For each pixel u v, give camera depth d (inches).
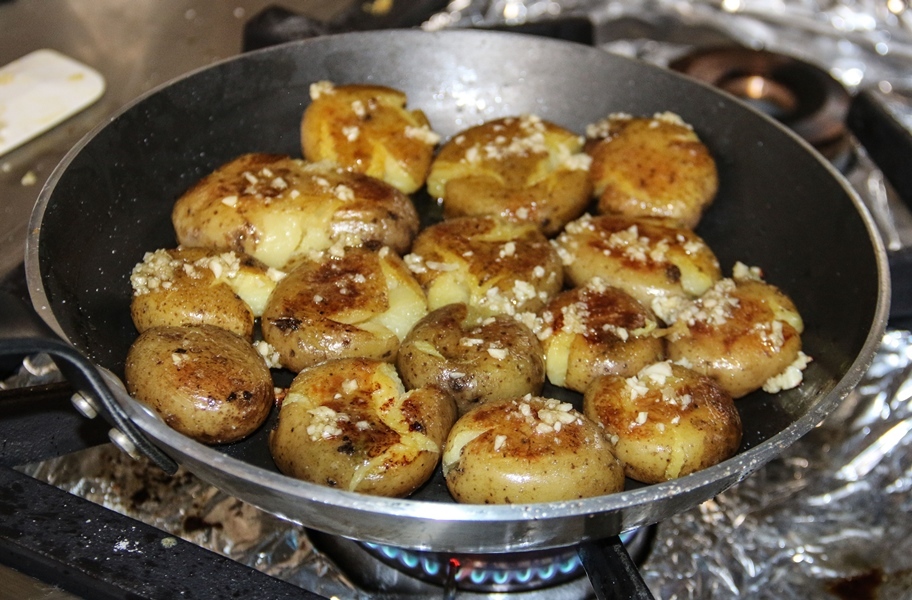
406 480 15.3
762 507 17.7
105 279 17.4
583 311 17.4
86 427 16.0
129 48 24.4
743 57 24.0
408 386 16.8
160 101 18.6
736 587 16.8
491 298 17.6
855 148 23.0
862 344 16.2
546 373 17.4
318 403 15.8
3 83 22.5
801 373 17.5
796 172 19.1
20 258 19.5
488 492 15.1
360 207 18.0
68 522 15.1
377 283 17.3
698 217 19.5
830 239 18.2
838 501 17.8
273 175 18.4
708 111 20.4
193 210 18.0
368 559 16.7
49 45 24.3
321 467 15.2
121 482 17.3
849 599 16.7
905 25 27.3
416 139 19.9
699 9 27.9
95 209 17.4
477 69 21.1
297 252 18.0
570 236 18.8
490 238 18.5
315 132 19.6
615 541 14.8
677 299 18.0
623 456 16.0
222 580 14.8
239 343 16.5
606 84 21.0
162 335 16.2
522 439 15.2
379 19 23.0
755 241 19.5
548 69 21.0
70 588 15.1
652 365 16.6
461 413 16.6
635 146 19.8
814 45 27.6
